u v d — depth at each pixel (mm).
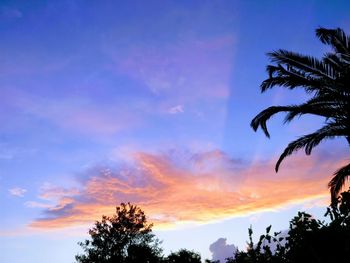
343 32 12219
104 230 35281
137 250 35062
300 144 13383
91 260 34281
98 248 34781
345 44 12203
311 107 12555
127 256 34906
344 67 12250
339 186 12797
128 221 35719
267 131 13414
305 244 2982
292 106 12914
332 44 12633
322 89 12555
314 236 2979
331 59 12758
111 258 34438
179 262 39281
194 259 39438
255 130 13633
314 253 2881
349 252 2820
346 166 12789
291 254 3029
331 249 2883
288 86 13102
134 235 35531
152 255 35375
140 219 36188
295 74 12844
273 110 13078
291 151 13547
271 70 13242
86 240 35000
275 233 3164
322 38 12680
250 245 3209
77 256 34531
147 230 36094
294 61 12625
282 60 12828
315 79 12539
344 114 12305
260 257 3100
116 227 35344
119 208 36031
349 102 12086
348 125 12273
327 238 2922
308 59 12477
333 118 12609
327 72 12398
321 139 12906
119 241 35188
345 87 11852
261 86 13508
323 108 12578
